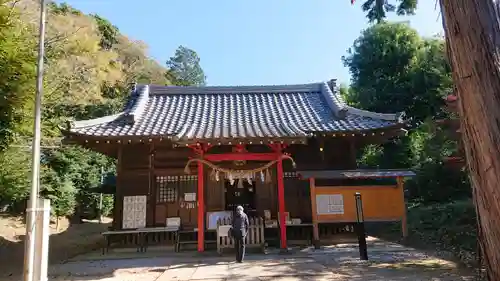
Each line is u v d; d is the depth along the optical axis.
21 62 8.15
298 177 12.24
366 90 22.73
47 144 13.48
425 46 22.88
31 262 5.96
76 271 7.99
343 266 7.65
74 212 18.36
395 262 7.97
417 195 16.80
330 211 10.54
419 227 12.93
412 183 16.73
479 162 2.64
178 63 55.06
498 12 2.79
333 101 13.88
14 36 8.60
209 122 12.48
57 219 16.55
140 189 11.92
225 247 10.14
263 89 15.72
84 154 17.45
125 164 12.07
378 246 10.52
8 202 13.98
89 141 11.15
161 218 11.85
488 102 2.61
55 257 10.80
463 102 2.82
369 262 8.03
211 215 11.55
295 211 12.04
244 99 15.16
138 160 12.12
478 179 2.66
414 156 19.22
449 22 3.01
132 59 34.88
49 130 12.61
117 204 11.78
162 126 12.12
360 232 8.58
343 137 12.11
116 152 13.25
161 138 11.12
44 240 6.14
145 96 14.51
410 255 8.85
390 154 20.12
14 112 8.36
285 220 10.30
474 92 2.70
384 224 15.18
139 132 11.43
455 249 9.45
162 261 9.10
